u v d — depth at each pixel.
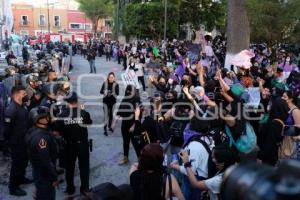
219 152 3.38
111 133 9.51
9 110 5.68
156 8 31.25
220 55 18.61
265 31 24.67
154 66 15.24
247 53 8.97
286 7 24.23
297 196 0.76
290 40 26.70
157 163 3.08
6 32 28.14
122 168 7.12
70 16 76.38
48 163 4.46
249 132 4.29
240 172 0.92
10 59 15.26
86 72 23.75
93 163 7.39
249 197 0.83
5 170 6.91
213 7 34.59
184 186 3.96
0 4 27.50
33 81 7.75
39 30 74.12
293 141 4.97
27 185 6.16
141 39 34.66
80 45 40.69
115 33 46.94
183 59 12.04
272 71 10.11
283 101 5.05
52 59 18.64
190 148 3.87
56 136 5.35
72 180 5.78
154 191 3.02
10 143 5.74
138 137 5.77
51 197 4.61
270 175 0.85
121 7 43.12
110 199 2.08
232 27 12.61
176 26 32.03
